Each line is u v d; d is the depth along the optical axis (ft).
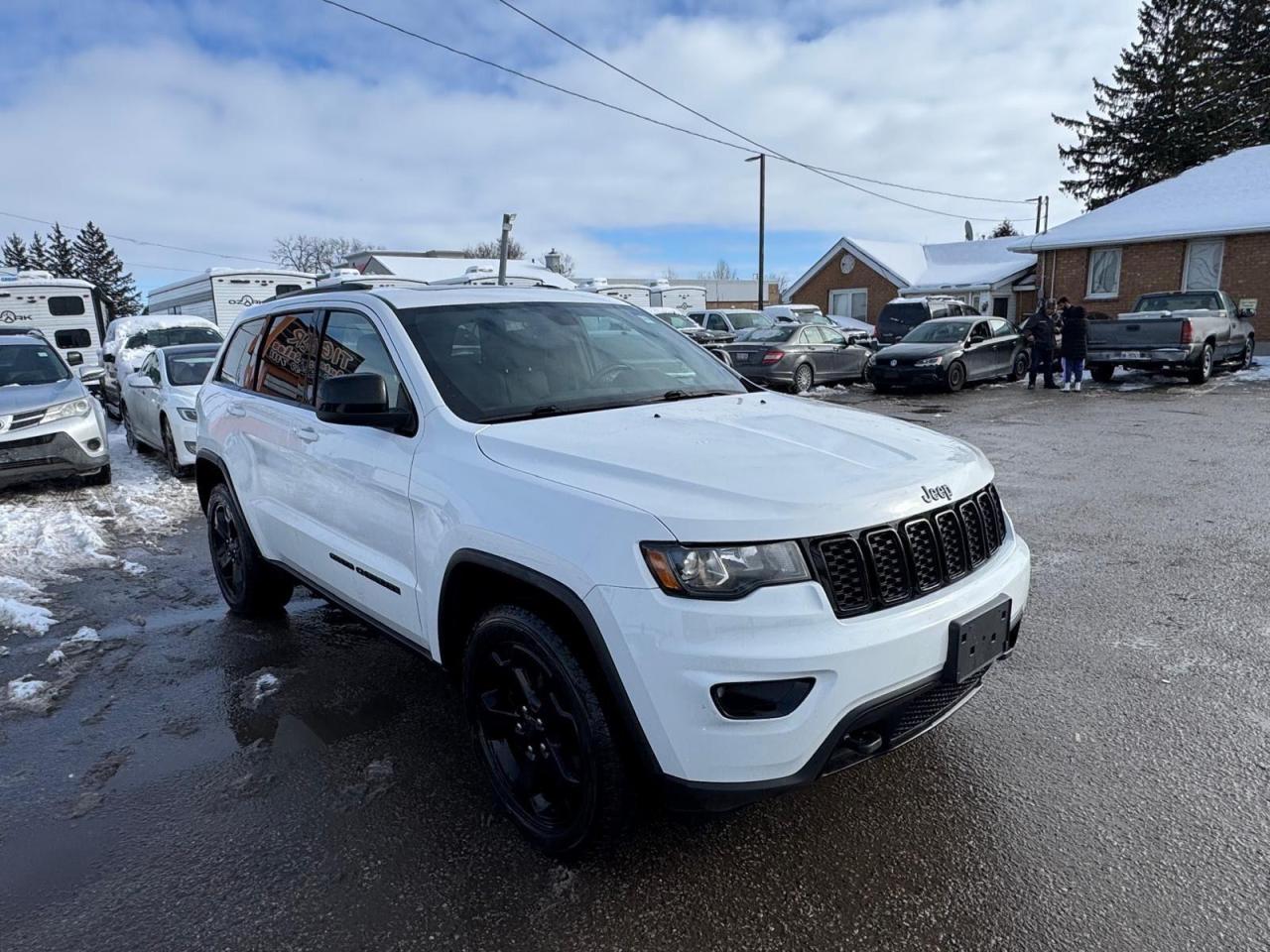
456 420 9.45
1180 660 12.67
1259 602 15.01
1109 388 51.80
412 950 7.21
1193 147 111.86
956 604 7.95
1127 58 119.85
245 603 15.05
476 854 8.51
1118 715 11.04
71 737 11.12
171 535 22.17
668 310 68.18
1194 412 39.86
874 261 115.44
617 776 7.61
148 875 8.27
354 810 9.33
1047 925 7.31
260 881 8.16
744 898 7.75
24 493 27.17
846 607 7.23
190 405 28.55
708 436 8.99
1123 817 8.84
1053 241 75.72
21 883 8.18
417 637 9.87
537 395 10.41
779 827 8.84
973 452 9.63
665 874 8.13
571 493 7.69
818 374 54.13
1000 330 56.80
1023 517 21.50
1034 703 11.43
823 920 7.45
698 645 6.81
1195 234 66.74
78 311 63.05
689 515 7.03
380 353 10.86
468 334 10.96
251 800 9.57
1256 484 24.32
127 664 13.50
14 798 9.70
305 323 12.80
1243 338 57.16
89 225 247.91
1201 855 8.19
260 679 12.76
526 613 8.25
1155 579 16.43
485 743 9.09
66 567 19.08
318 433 11.62
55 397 26.76
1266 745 10.19
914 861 8.23
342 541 11.22
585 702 7.61
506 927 7.46
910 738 8.01
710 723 6.86
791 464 8.06
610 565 7.13
